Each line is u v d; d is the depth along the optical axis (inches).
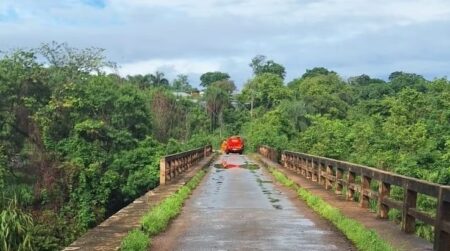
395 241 335.0
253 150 2460.6
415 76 3484.3
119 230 365.7
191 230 408.5
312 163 805.9
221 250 331.6
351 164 546.9
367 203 489.4
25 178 1270.9
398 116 1160.8
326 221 453.4
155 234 387.5
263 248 338.3
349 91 3865.7
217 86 4591.5
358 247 335.6
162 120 2319.1
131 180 1302.9
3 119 1286.9
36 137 1301.7
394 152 864.3
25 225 654.5
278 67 4975.4
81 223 1048.8
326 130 1347.2
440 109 1118.4
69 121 1344.7
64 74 1472.7
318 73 4889.3
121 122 1498.5
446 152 681.0
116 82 1636.3
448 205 292.0
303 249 335.3
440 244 294.8
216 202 598.5
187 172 1020.5
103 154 1318.9
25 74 1317.7
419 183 337.7
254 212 514.6
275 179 945.5
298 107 2615.7
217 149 3073.3
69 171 1209.4
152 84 3545.8
